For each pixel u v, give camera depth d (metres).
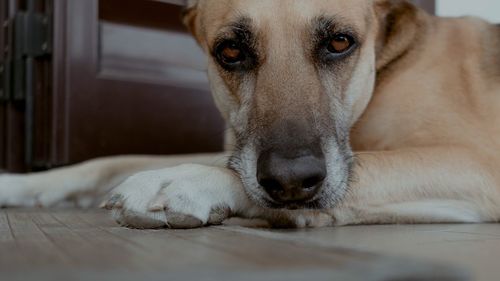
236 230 0.48
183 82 0.97
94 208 0.77
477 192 0.60
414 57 0.68
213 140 1.00
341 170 0.55
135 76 0.93
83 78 0.89
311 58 0.59
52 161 0.89
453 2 0.99
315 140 0.55
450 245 0.43
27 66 0.90
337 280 0.25
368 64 0.64
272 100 0.57
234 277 0.25
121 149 0.92
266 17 0.59
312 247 0.36
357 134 0.68
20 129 0.94
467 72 0.68
